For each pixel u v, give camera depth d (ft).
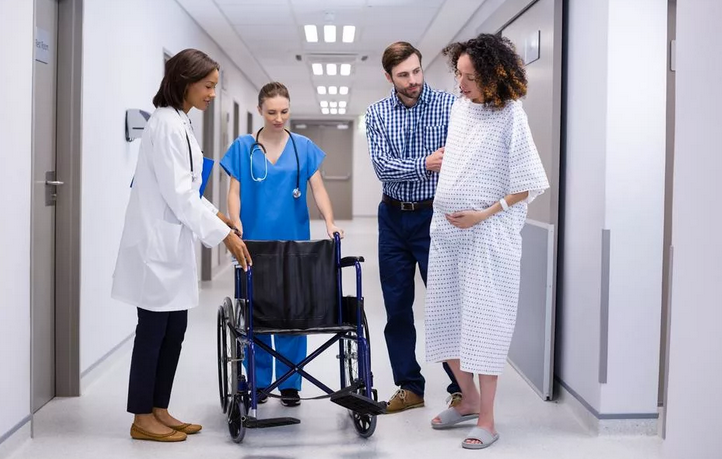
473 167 9.26
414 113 10.44
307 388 12.24
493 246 9.24
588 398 10.39
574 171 11.12
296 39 24.91
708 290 5.83
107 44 13.17
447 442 9.61
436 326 9.86
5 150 8.77
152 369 9.55
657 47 9.76
